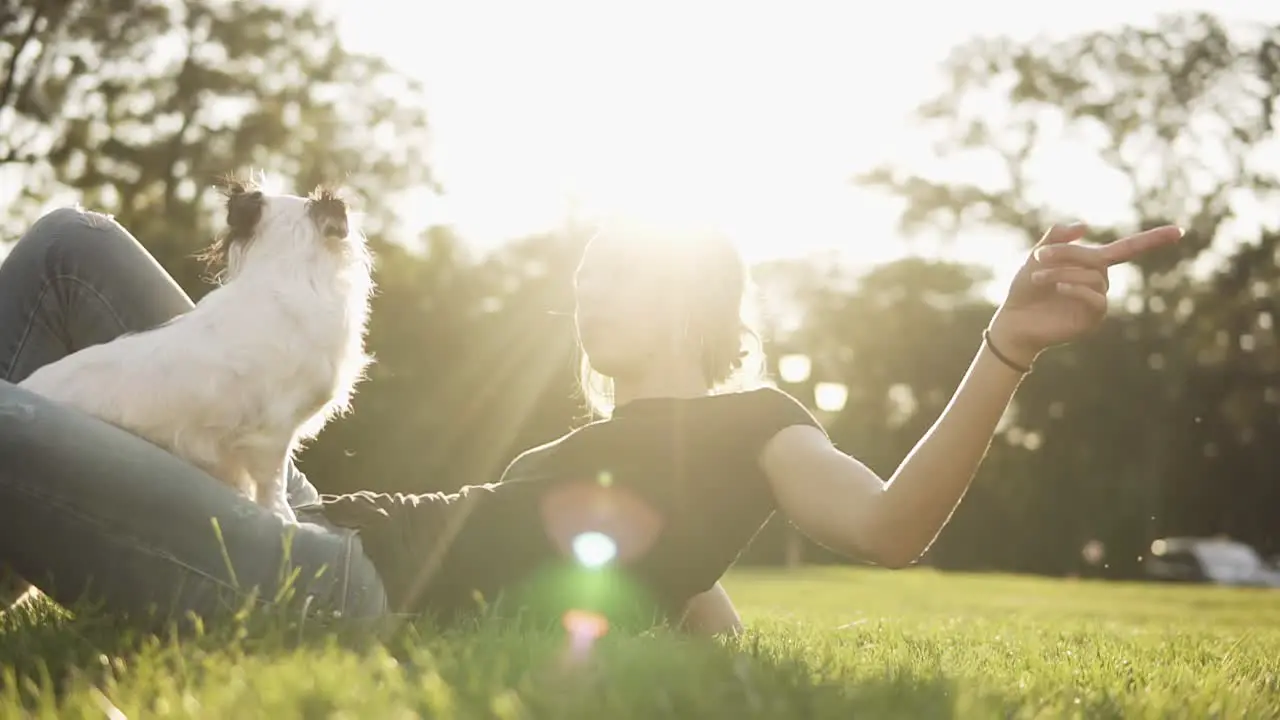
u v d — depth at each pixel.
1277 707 3.16
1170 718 2.82
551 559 3.46
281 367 3.67
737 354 3.87
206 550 3.23
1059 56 41.91
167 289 4.41
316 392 3.80
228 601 3.25
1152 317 43.62
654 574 3.51
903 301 51.19
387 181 35.62
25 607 3.88
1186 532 48.47
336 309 3.86
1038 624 7.84
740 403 3.49
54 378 3.54
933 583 21.66
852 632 5.77
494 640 3.03
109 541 3.19
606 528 3.44
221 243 3.99
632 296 3.68
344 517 3.52
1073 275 2.82
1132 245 2.82
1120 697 3.06
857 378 52.22
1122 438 46.56
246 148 32.97
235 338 3.62
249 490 3.71
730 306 3.81
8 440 3.11
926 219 42.84
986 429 2.96
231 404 3.59
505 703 2.38
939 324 50.75
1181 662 4.36
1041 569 48.19
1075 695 3.10
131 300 4.31
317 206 3.93
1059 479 47.81
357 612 3.38
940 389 51.50
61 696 2.63
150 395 3.49
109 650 2.99
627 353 3.68
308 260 3.85
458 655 2.92
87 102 30.97
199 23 32.66
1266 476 47.50
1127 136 41.03
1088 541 47.28
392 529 3.49
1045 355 46.41
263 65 33.97
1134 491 46.19
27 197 30.42
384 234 35.34
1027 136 42.50
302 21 34.16
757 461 3.45
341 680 2.54
